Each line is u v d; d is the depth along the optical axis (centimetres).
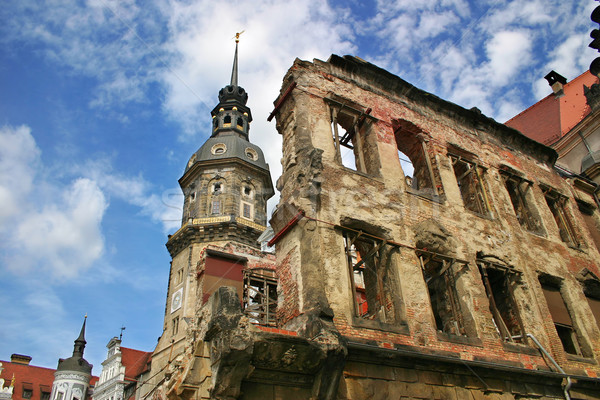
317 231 1209
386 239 1336
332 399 986
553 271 1733
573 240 2008
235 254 2127
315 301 1087
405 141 1748
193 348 1036
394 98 1711
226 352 891
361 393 1041
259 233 4750
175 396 955
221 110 6041
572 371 1470
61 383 6588
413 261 1346
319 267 1151
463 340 1283
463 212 1597
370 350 1074
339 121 1612
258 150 5538
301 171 1318
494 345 1334
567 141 3109
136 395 4872
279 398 963
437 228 1461
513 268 1598
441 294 1452
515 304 1540
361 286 2578
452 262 1432
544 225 1869
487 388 1229
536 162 2092
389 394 1073
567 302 1717
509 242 1659
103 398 5781
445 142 1758
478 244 1553
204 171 5125
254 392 947
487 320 1374
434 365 1160
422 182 1686
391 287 1294
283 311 1198
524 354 1388
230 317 938
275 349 941
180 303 4272
